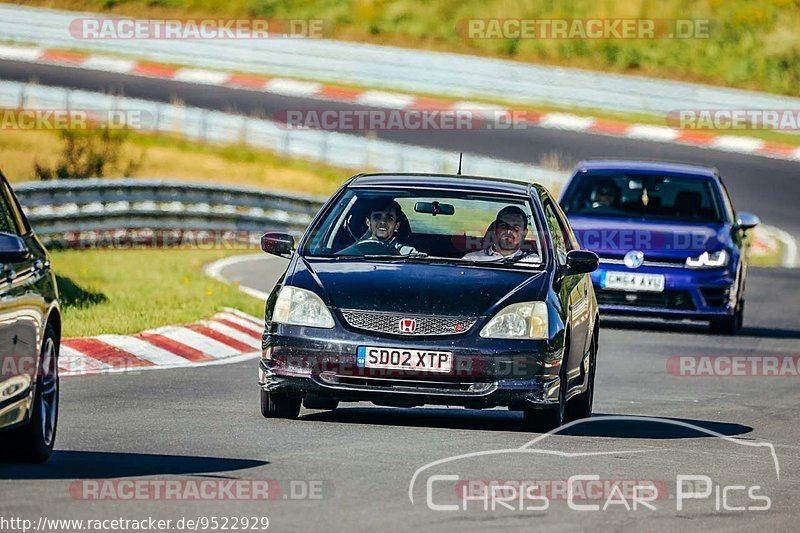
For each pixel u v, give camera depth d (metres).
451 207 37.88
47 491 26.09
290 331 34.53
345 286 34.94
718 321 62.75
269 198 98.06
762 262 102.69
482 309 34.50
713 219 63.62
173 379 43.72
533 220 37.84
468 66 154.25
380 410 39.12
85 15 158.75
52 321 30.72
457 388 34.16
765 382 49.19
